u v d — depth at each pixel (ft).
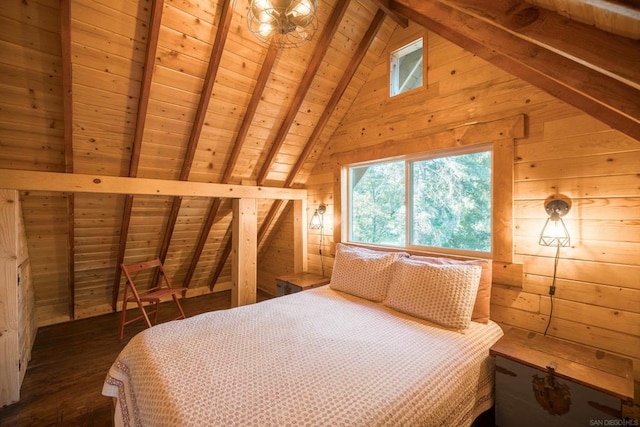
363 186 10.68
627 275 5.38
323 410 3.51
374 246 9.84
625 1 2.29
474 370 5.04
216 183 10.22
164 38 6.68
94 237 9.98
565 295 6.05
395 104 9.17
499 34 5.05
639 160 5.25
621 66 3.07
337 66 9.25
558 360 4.91
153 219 10.61
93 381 7.63
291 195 11.94
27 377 7.79
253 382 4.04
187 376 4.16
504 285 6.88
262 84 8.16
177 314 12.50
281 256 14.47
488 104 7.14
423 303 6.42
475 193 7.64
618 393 4.04
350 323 6.20
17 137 6.74
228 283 16.05
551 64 4.49
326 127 10.81
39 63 6.02
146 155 8.48
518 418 4.96
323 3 7.61
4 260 6.66
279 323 6.15
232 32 7.20
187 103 7.95
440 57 8.05
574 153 5.91
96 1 5.75
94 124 7.26
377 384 4.06
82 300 12.01
